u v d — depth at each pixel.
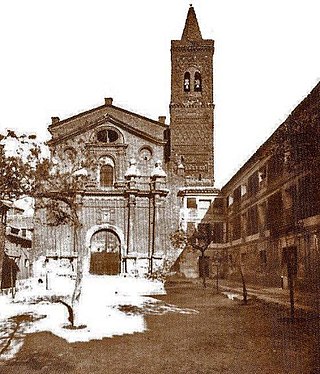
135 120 53.19
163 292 33.53
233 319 19.27
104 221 49.53
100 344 14.65
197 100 54.19
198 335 15.90
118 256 49.91
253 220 37.78
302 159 16.27
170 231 49.66
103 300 28.11
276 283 30.97
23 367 11.92
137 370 11.52
